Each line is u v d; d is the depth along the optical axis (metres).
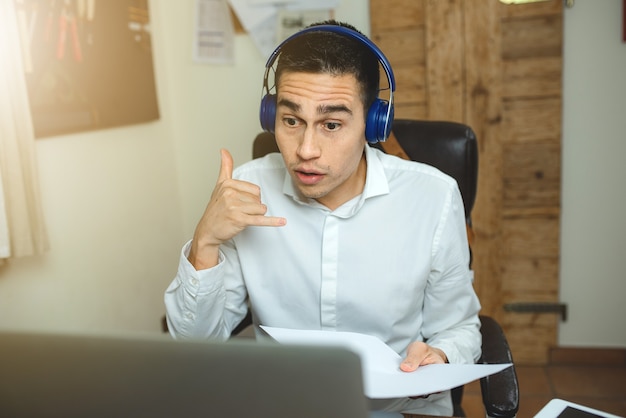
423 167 1.13
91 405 0.50
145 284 2.33
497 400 0.89
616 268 2.21
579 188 2.17
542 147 2.12
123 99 2.11
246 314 1.22
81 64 1.87
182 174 2.58
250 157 2.48
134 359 0.48
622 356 2.28
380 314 1.08
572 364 2.32
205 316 1.01
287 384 0.47
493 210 2.20
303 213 1.10
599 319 2.27
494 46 2.07
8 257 1.47
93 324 2.01
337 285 1.08
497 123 2.13
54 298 1.83
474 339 1.04
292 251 1.10
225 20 2.35
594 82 2.06
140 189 2.28
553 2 2.00
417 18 2.13
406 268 1.07
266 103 0.99
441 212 1.08
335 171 0.92
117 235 2.14
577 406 0.71
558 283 2.25
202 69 2.44
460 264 1.09
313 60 0.86
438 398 1.09
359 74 0.89
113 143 2.11
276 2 2.27
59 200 1.83
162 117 2.44
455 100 2.14
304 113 0.88
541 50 2.05
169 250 2.52
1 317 1.63
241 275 1.14
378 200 1.08
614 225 2.17
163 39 2.44
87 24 1.89
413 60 2.17
